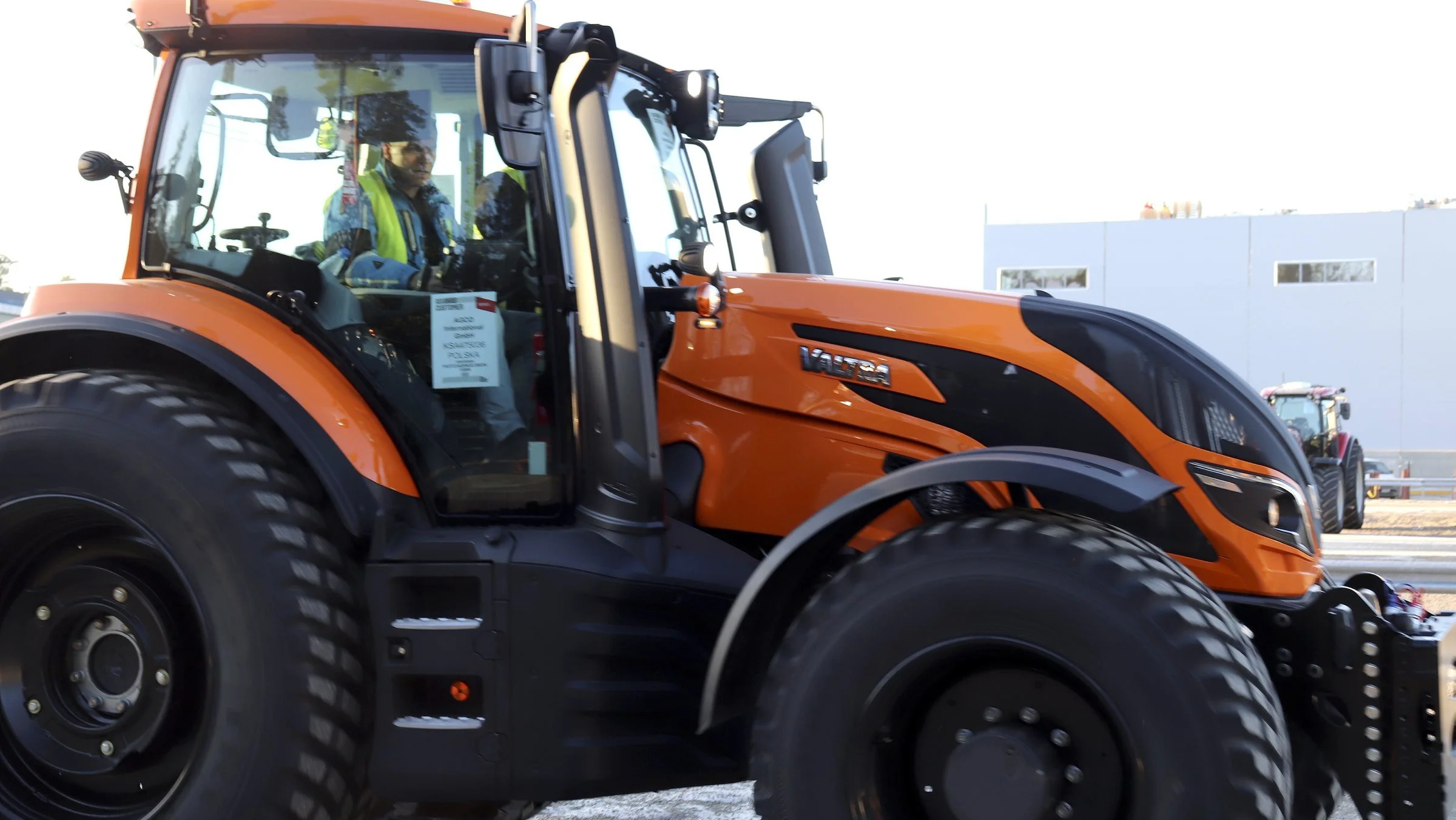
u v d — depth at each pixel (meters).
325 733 2.86
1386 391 32.81
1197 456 2.94
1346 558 10.16
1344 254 32.97
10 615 3.11
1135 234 34.25
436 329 3.11
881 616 2.62
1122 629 2.43
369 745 2.99
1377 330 32.81
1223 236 33.72
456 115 3.13
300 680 2.84
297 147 3.20
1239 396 3.01
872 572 2.67
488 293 3.10
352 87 3.18
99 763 3.03
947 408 3.14
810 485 3.21
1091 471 2.56
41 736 3.08
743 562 3.12
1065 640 2.47
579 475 3.03
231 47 3.23
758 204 4.23
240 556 2.87
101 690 3.08
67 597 3.09
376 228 3.16
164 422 2.95
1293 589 2.96
